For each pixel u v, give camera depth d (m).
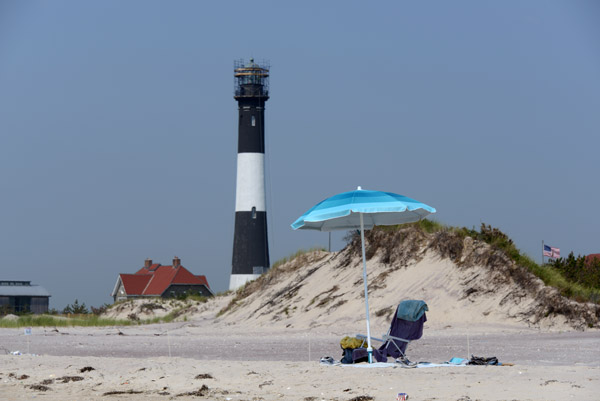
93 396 31.89
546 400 27.64
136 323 108.44
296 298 86.38
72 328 95.25
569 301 65.56
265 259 143.75
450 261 75.81
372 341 54.09
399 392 30.25
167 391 32.56
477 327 64.88
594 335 57.47
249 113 145.12
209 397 30.98
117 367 40.22
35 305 191.88
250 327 82.19
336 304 78.19
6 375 38.25
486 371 34.03
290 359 46.97
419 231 81.75
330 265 90.44
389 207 36.25
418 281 75.19
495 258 72.50
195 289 198.88
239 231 143.62
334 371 35.53
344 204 36.97
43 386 34.19
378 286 77.88
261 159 145.00
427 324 67.19
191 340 66.31
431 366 36.31
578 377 32.09
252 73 145.12
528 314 65.94
